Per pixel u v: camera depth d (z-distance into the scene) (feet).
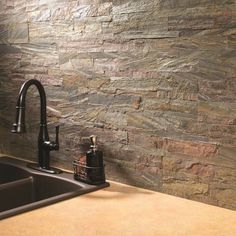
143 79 4.89
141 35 4.83
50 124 6.10
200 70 4.39
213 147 4.39
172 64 4.60
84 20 5.40
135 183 5.13
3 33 6.58
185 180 4.66
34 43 6.12
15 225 4.02
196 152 4.54
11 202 5.46
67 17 5.59
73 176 5.45
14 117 6.64
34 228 3.95
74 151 5.79
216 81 4.28
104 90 5.32
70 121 5.80
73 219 4.15
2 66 6.72
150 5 4.70
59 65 5.82
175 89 4.62
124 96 5.11
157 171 4.91
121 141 5.21
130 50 4.96
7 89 6.70
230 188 4.31
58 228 3.95
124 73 5.06
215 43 4.24
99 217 4.19
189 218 4.16
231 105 4.20
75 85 5.65
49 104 6.06
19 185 5.53
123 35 5.00
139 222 4.08
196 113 4.48
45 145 5.79
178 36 4.51
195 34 4.37
